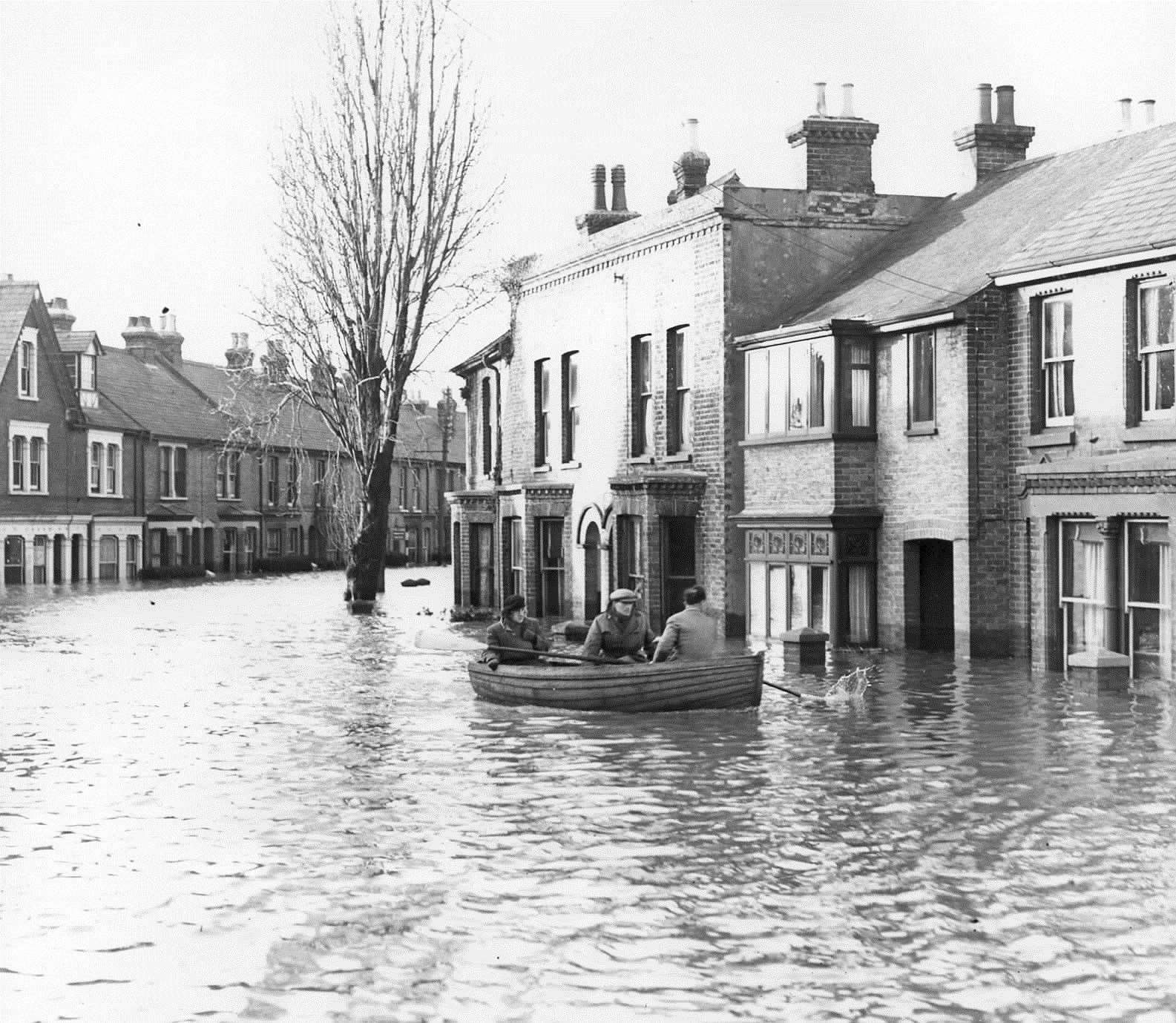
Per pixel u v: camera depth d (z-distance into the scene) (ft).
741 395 113.60
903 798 50.83
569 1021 30.63
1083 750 59.52
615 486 118.42
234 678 92.99
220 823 49.06
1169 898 38.45
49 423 238.27
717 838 45.62
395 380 171.32
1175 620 75.41
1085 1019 30.22
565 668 74.02
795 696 74.64
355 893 40.11
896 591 99.25
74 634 130.62
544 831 46.93
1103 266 82.53
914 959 33.94
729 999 31.68
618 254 127.65
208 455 287.48
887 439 99.76
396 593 200.54
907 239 114.83
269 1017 31.17
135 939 36.47
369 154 169.27
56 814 50.90
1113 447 83.56
